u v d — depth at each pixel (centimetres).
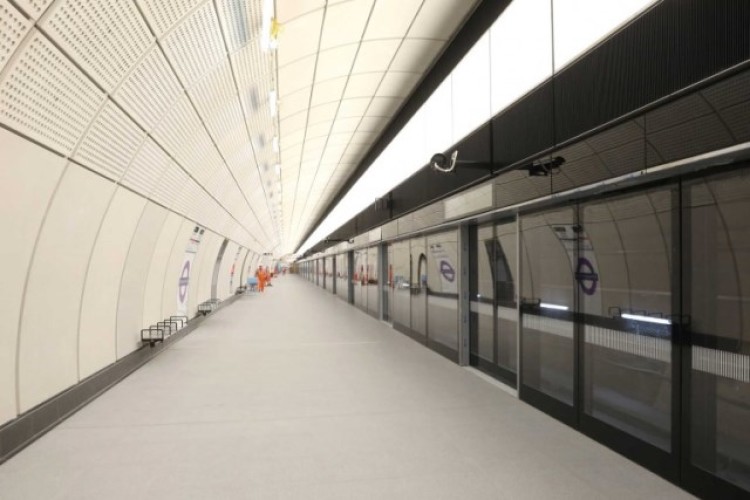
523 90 479
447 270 764
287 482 329
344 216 1830
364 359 758
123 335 639
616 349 385
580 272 425
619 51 346
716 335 301
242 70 595
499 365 625
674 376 325
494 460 366
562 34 415
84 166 430
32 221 377
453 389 575
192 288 1115
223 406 507
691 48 284
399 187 965
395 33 629
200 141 701
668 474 331
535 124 457
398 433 425
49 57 304
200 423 452
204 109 614
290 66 668
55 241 422
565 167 409
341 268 2130
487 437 415
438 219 726
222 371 676
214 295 1594
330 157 1348
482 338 675
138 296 702
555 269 468
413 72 769
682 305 320
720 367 298
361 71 746
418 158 827
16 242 362
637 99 328
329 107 900
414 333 947
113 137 454
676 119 295
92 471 346
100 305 551
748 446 285
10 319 367
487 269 657
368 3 546
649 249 352
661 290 344
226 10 445
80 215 456
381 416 473
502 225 612
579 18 392
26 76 297
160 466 355
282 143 1082
